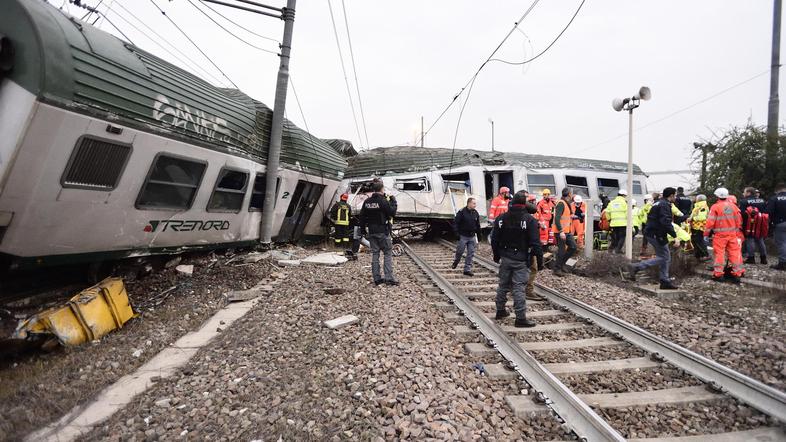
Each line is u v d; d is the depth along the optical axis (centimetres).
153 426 292
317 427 287
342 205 1144
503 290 549
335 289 662
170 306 613
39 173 452
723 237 757
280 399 328
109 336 484
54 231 504
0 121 424
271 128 960
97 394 341
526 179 1485
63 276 602
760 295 657
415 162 1451
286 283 750
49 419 302
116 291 527
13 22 432
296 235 1207
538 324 534
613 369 399
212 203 766
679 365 401
